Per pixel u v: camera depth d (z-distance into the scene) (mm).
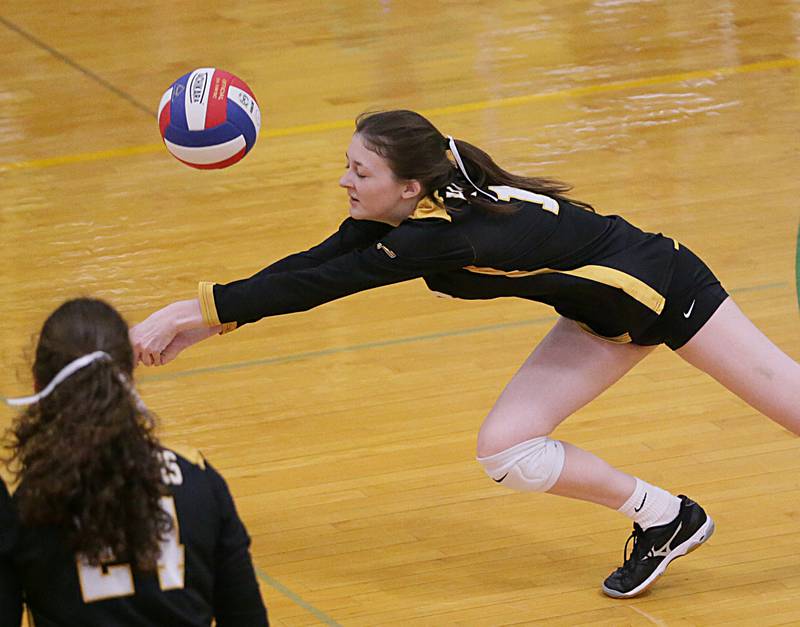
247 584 7355
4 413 15094
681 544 11555
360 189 10547
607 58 28906
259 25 32500
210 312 10555
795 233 19672
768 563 12047
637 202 21125
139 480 6715
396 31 31688
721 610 11375
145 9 34219
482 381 15828
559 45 30000
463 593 11766
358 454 14281
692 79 27219
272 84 28000
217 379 16109
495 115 25641
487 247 10266
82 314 6953
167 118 12008
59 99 27344
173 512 7012
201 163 12062
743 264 18688
